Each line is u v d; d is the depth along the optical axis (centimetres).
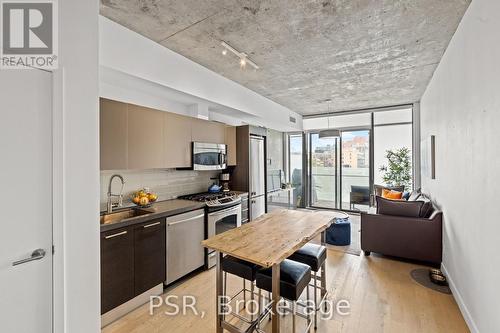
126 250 210
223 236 188
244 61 295
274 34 241
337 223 390
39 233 134
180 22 218
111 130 223
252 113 426
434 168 338
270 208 559
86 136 155
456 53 233
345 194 627
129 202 275
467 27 200
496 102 149
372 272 295
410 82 384
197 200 312
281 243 171
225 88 357
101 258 192
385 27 229
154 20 215
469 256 198
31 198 131
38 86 134
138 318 209
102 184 251
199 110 344
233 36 244
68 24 146
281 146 690
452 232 250
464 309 206
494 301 153
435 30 234
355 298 238
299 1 191
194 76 300
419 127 501
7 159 122
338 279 277
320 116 636
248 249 161
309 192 677
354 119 605
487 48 162
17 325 126
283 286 165
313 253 210
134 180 282
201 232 294
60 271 141
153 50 249
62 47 143
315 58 297
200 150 326
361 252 359
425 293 247
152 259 234
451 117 252
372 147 584
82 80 153
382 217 332
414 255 313
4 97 122
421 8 200
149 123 260
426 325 198
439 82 308
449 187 262
